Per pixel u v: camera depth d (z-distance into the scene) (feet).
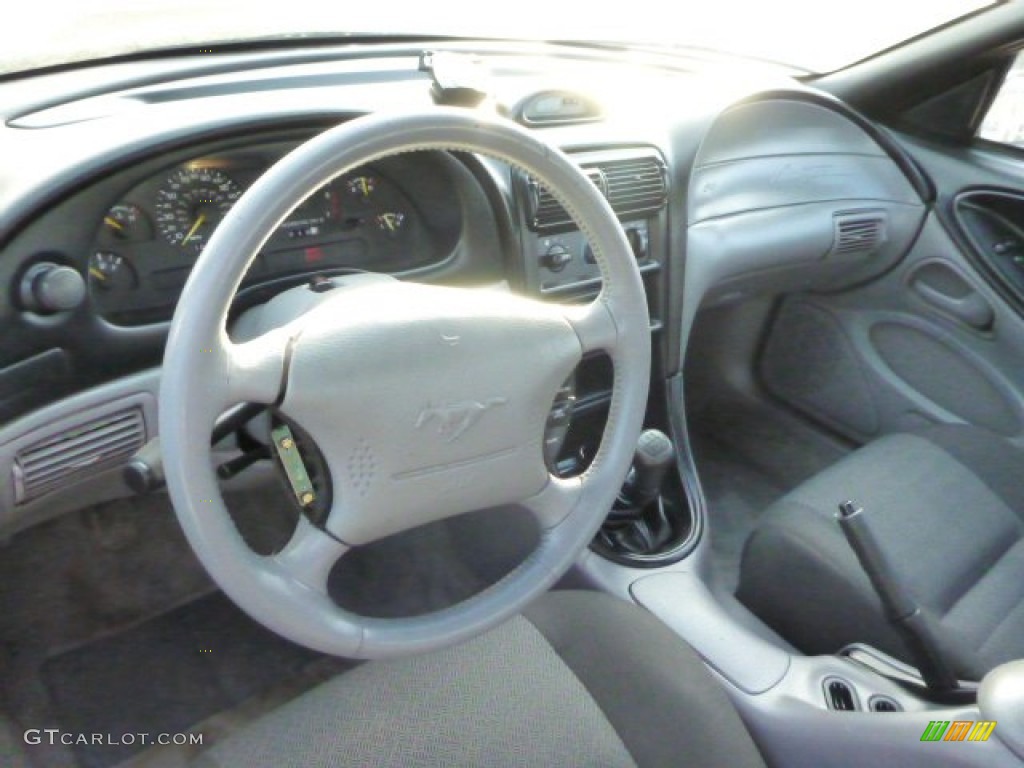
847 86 6.79
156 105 3.85
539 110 4.87
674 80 6.02
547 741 3.10
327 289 3.09
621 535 5.08
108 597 4.73
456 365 2.77
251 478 4.46
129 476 2.78
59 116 3.79
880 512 4.78
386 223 4.32
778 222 6.16
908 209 6.75
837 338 7.31
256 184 2.40
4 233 3.09
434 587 5.36
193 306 2.33
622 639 3.57
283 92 4.30
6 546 4.46
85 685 4.59
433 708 3.20
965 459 5.27
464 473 2.92
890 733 3.34
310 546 2.79
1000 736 2.92
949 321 6.66
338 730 3.13
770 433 7.56
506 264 4.52
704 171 5.86
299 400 2.56
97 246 3.48
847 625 4.39
